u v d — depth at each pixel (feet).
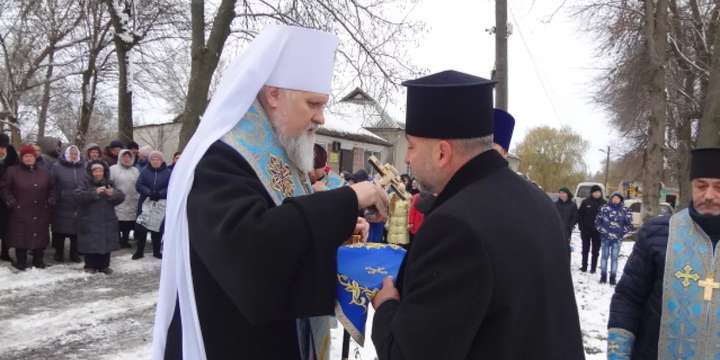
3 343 16.69
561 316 4.79
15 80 53.01
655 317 8.23
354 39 37.40
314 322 6.50
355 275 5.55
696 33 44.39
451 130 5.08
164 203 27.99
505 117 8.21
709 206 7.98
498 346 4.43
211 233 5.05
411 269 4.73
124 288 23.29
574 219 36.52
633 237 69.56
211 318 5.54
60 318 19.10
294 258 5.07
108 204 24.93
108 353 16.24
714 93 23.39
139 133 103.24
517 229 4.65
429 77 5.29
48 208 25.12
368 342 17.02
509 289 4.43
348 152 86.89
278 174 5.96
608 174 160.66
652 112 28.89
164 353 5.95
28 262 26.13
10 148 25.21
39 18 47.70
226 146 5.67
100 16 50.44
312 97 6.13
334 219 5.32
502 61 28.76
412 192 35.76
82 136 53.88
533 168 193.26
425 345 4.37
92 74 55.57
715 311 7.70
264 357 5.67
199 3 35.22
